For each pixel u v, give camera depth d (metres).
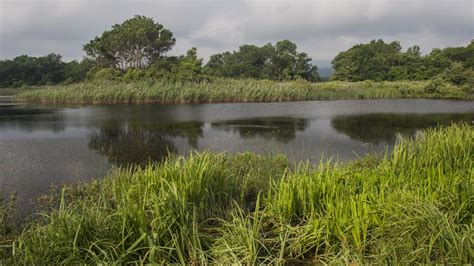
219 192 4.76
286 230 3.95
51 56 68.69
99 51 45.22
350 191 4.25
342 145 10.41
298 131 12.95
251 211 4.86
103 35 44.25
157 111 19.91
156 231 3.63
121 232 3.60
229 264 3.38
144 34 42.56
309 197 4.26
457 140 6.09
